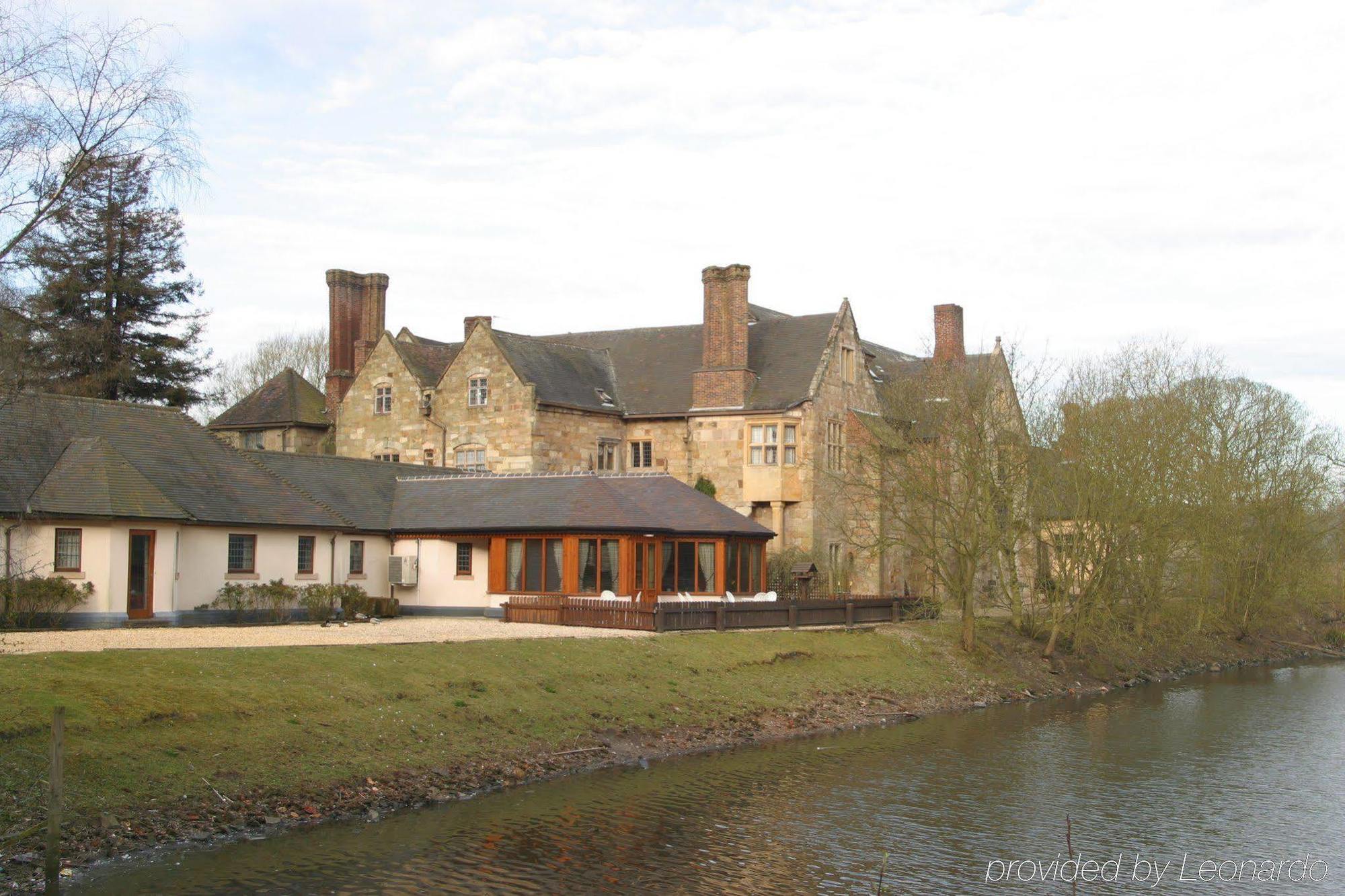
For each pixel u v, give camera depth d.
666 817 23.33
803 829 22.92
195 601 38.72
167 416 42.66
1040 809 25.42
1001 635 48.84
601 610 39.81
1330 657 62.59
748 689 35.12
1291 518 59.84
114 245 54.66
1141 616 51.28
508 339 58.25
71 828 19.14
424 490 48.88
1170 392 53.56
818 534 56.34
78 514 34.59
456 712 27.34
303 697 25.64
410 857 19.95
